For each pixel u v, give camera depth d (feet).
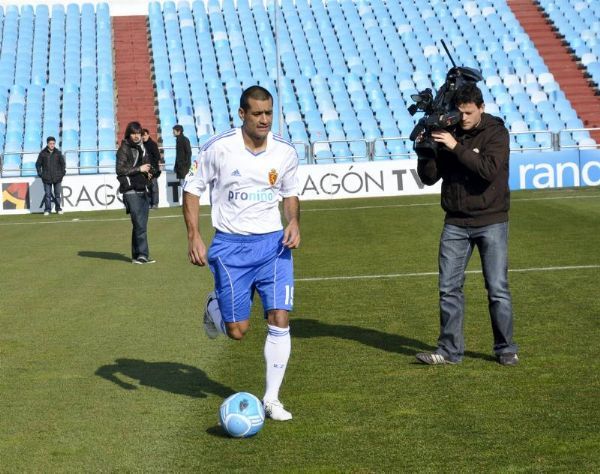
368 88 116.78
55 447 19.38
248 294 21.65
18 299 38.91
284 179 21.62
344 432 19.94
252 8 131.54
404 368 25.40
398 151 105.19
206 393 23.43
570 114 111.86
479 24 128.98
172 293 39.37
